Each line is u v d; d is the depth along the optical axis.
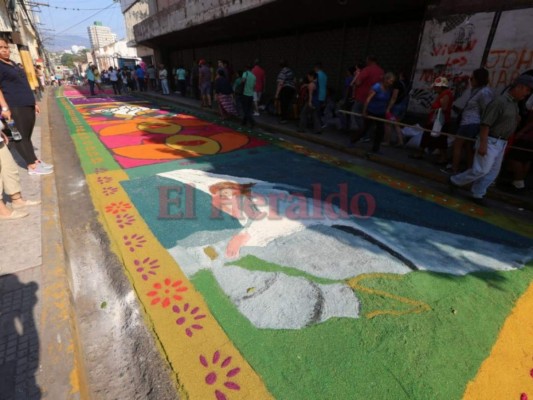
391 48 7.71
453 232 3.60
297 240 3.34
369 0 7.11
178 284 2.67
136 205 4.12
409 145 6.63
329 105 8.69
